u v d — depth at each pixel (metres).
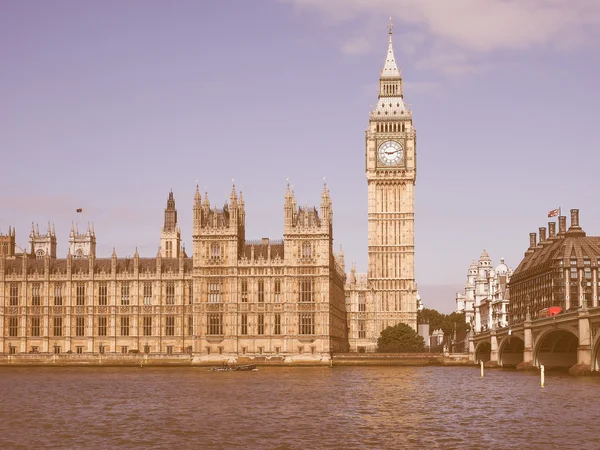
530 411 102.00
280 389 133.88
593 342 153.12
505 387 134.38
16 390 134.62
